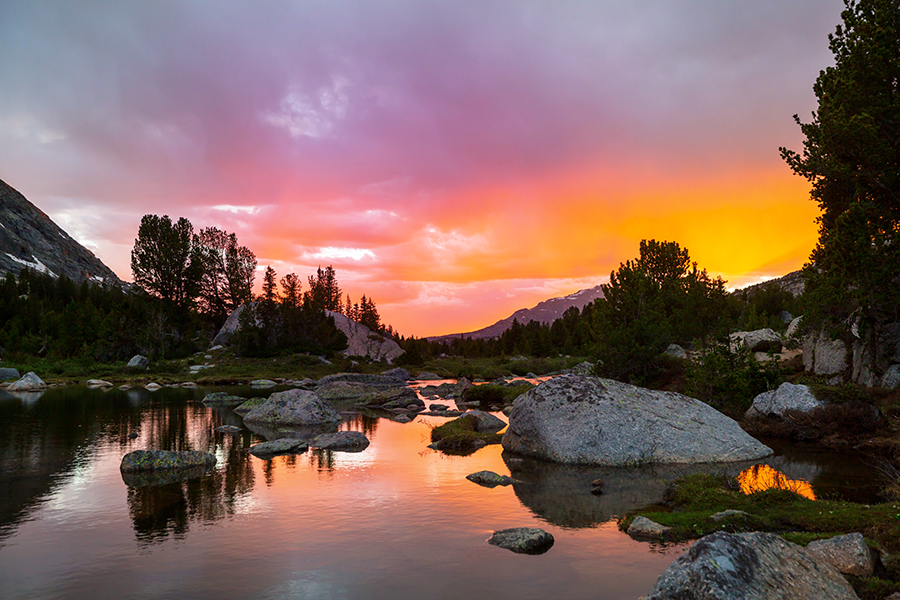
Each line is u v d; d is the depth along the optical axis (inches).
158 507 491.8
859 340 951.0
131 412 1269.7
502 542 388.8
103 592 311.4
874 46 861.8
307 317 3587.6
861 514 390.9
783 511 421.7
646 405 762.8
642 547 382.3
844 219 866.1
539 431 747.4
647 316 1312.7
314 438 875.4
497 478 589.6
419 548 383.9
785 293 3412.9
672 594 232.4
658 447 698.2
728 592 225.1
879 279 852.0
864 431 770.8
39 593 310.2
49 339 3339.1
